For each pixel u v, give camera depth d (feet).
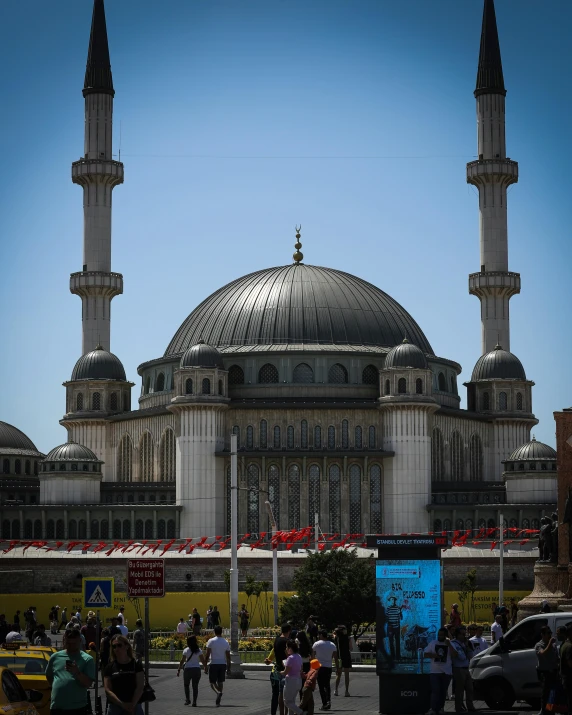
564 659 134.00
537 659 164.76
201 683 232.32
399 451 488.85
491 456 549.54
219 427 491.31
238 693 210.59
